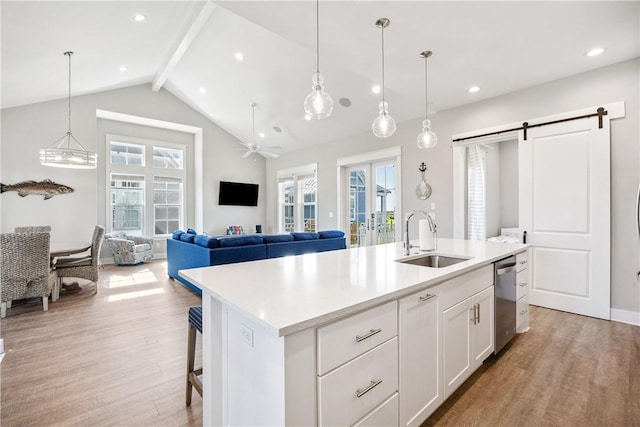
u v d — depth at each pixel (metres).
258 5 2.28
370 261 2.15
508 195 6.54
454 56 3.01
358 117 5.39
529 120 3.67
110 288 4.52
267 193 8.58
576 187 3.32
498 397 1.87
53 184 5.16
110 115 6.38
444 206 4.53
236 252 3.77
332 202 6.51
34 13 2.80
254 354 1.19
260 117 6.64
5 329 2.96
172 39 4.67
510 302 2.51
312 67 4.55
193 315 1.77
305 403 1.06
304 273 1.76
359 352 1.24
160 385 2.03
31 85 4.51
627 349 2.48
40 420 1.68
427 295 1.61
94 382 2.05
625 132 3.04
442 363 1.72
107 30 3.65
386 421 1.36
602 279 3.17
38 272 3.42
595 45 2.79
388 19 2.44
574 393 1.91
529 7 2.29
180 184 7.68
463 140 4.30
